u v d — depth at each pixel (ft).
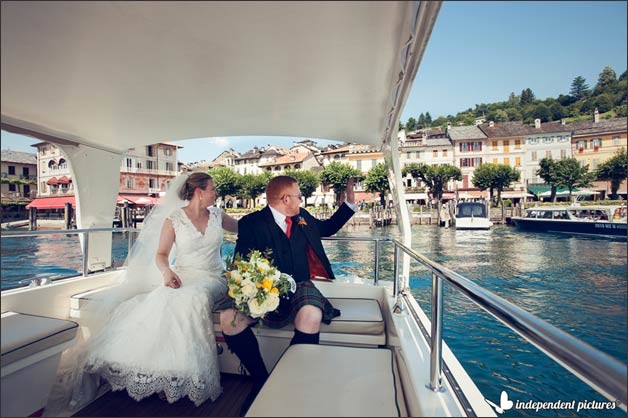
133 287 8.50
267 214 8.70
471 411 4.06
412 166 122.11
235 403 6.88
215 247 8.50
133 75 6.11
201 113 8.57
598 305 30.63
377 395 4.42
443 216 111.75
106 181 10.31
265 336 7.78
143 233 8.66
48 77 5.76
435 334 4.30
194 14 4.45
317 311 7.02
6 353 5.39
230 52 5.55
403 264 9.58
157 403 6.86
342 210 9.70
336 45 5.43
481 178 112.98
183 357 6.46
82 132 8.96
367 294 9.64
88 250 9.67
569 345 2.14
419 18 4.10
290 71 6.33
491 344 21.98
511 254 55.72
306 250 8.69
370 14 4.61
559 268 44.78
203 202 8.44
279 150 203.62
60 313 8.30
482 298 3.23
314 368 5.12
